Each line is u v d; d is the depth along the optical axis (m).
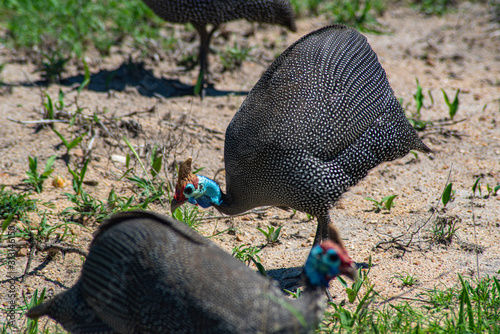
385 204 9.30
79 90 12.02
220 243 8.60
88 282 5.67
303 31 17.16
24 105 12.12
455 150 11.34
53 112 11.46
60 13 16.36
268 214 9.45
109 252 5.61
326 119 7.21
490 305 6.81
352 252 8.30
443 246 8.33
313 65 7.59
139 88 13.42
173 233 5.64
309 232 8.95
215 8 12.02
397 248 8.35
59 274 7.80
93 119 11.44
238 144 7.39
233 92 13.71
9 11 16.70
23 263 7.95
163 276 5.29
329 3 18.95
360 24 17.72
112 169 10.45
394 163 11.00
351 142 7.39
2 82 12.99
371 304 7.04
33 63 14.27
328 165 7.21
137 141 11.28
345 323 6.36
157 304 5.27
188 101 13.12
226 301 5.10
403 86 14.28
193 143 11.35
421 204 9.53
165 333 5.26
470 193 9.79
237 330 4.99
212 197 7.67
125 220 5.91
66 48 14.68
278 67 7.79
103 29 15.78
